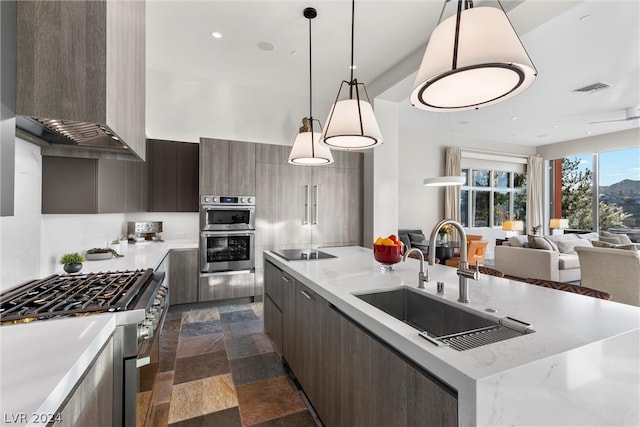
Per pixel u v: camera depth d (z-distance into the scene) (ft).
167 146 12.51
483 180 26.32
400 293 5.23
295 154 7.78
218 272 12.39
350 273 6.22
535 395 2.58
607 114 18.99
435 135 23.94
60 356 2.76
